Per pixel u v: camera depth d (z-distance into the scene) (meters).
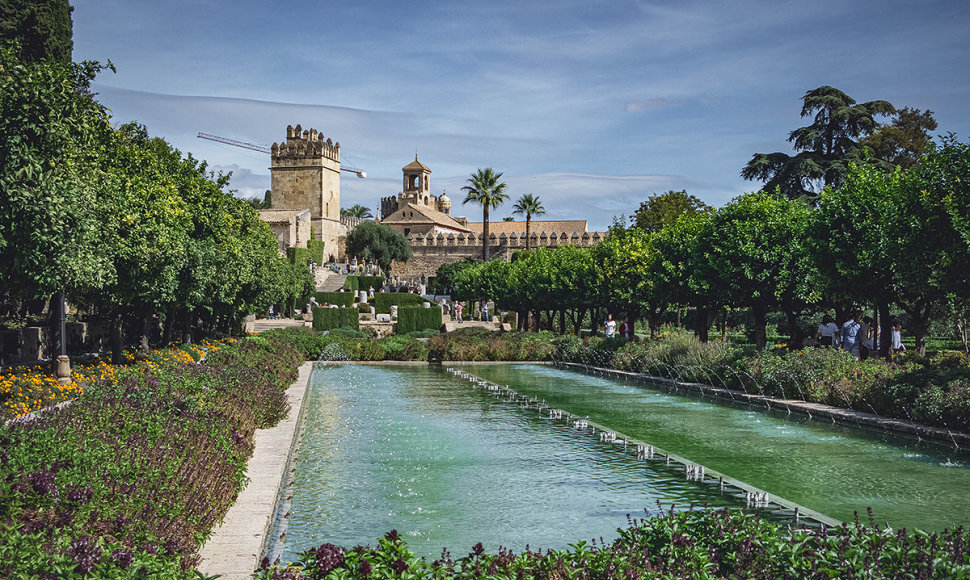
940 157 19.19
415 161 164.88
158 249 20.58
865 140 46.53
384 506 9.88
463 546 8.20
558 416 18.17
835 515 9.20
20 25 31.81
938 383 15.40
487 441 14.80
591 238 115.81
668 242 33.12
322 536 8.62
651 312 39.19
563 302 48.34
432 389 24.86
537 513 9.51
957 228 17.41
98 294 20.34
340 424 17.03
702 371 24.09
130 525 5.79
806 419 17.38
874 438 14.85
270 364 22.72
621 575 5.25
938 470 11.84
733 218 28.30
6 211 11.20
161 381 13.20
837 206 24.59
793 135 44.41
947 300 22.42
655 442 14.50
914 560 5.33
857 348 22.55
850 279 23.64
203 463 8.27
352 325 54.75
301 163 112.94
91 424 8.98
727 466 12.22
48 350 26.06
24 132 11.47
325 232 114.12
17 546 4.59
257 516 8.17
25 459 6.61
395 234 108.88
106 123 19.00
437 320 54.19
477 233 143.75
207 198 27.59
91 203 15.44
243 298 37.31
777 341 44.09
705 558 5.58
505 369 33.38
